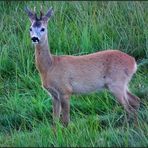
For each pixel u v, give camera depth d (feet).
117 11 109.09
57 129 74.90
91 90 82.48
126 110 81.20
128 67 82.02
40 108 85.35
